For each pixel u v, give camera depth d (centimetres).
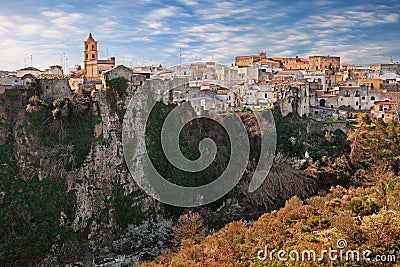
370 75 17275
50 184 9544
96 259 9056
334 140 11469
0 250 8225
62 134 10019
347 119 12612
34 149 9644
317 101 13525
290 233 5634
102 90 10781
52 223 9181
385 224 5050
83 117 10406
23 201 9038
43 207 9250
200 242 7219
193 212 10575
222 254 5616
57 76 11725
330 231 5288
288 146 11488
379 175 9556
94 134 10381
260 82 14662
